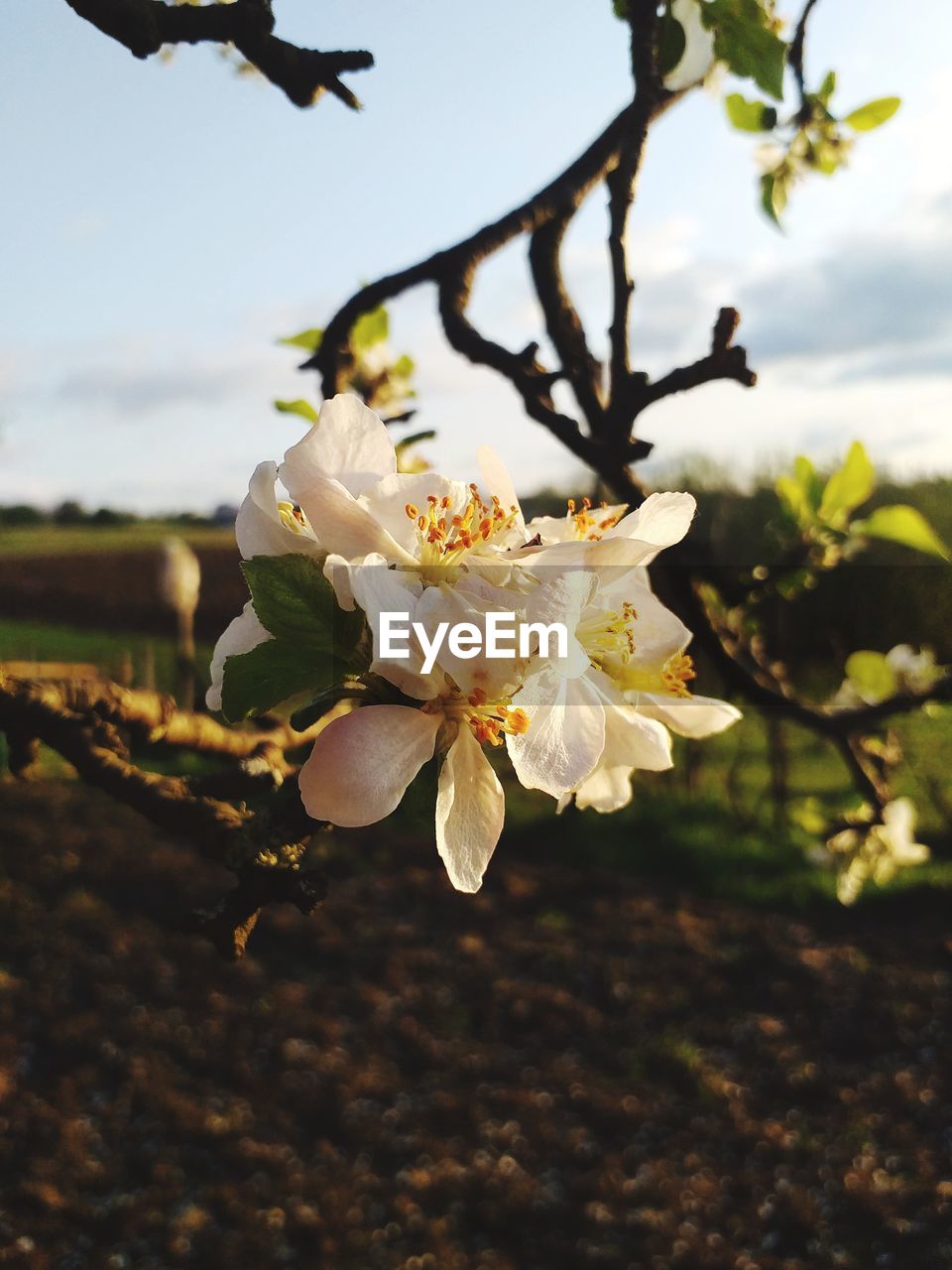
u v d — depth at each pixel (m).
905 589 8.95
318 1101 6.45
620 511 0.91
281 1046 7.04
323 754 0.76
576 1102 6.51
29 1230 5.26
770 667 2.08
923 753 10.00
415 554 0.80
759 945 8.41
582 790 0.98
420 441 1.36
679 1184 5.78
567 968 8.10
